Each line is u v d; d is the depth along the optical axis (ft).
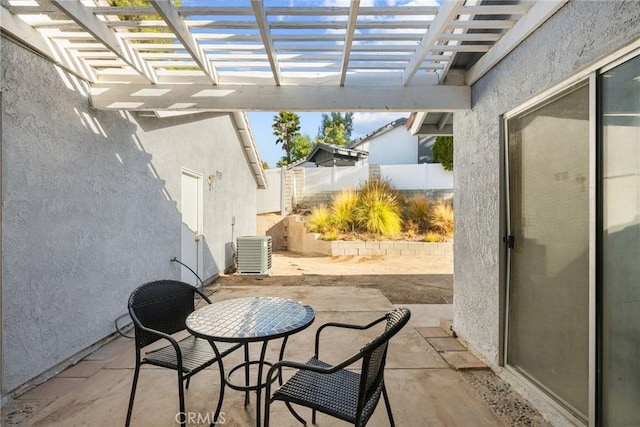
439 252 31.91
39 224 8.86
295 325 6.31
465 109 10.80
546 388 7.39
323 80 10.85
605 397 5.82
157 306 7.45
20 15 8.06
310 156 54.80
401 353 10.48
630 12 5.18
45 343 8.98
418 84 10.81
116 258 12.25
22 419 7.11
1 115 7.85
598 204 5.96
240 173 29.37
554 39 6.91
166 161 16.30
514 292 8.68
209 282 21.91
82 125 10.49
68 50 9.65
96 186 11.18
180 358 6.15
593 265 6.00
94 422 6.96
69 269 9.91
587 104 6.28
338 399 5.45
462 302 11.27
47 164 9.13
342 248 32.91
